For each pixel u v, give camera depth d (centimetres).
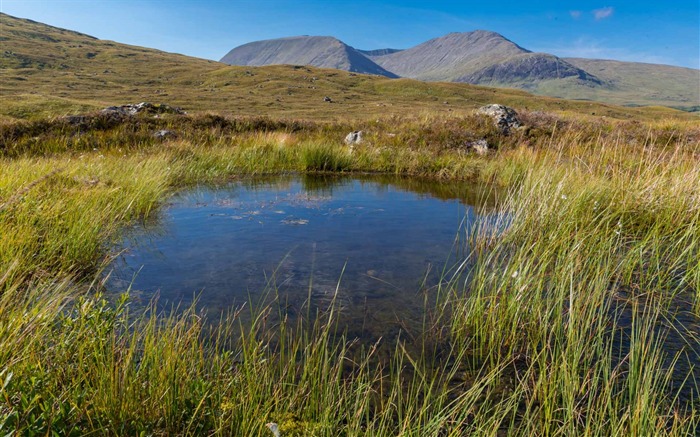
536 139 1695
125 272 548
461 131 1806
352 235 739
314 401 291
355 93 10106
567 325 400
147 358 288
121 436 232
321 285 520
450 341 398
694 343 380
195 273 550
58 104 4178
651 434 249
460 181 1370
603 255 566
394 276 553
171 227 778
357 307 463
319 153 1575
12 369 240
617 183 815
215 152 1590
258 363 325
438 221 845
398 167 1535
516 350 383
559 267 503
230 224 805
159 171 1175
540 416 275
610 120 2203
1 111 3619
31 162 1038
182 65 12838
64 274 499
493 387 328
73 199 729
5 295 301
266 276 544
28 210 606
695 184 741
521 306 430
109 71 10738
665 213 695
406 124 2078
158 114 2084
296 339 390
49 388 245
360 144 1798
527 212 703
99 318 304
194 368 308
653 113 9344
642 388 280
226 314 436
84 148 1587
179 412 260
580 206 718
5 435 201
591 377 332
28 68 9681
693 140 1534
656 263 565
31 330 273
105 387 251
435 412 294
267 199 1059
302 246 673
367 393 286
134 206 856
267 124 2159
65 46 13550
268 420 276
